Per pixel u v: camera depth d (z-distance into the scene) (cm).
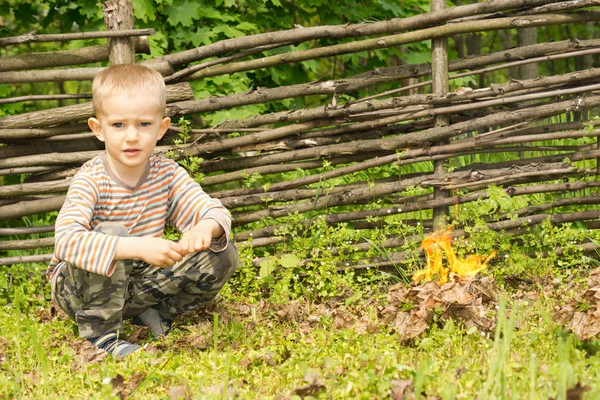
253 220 386
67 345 297
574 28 1095
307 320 321
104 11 362
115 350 269
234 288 377
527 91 366
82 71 367
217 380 235
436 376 220
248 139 377
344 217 385
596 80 367
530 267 364
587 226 385
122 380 237
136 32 359
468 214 382
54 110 363
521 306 310
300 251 376
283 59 378
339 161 383
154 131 280
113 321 289
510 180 373
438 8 367
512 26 359
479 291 309
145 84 275
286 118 375
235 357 258
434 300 280
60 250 262
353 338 277
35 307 362
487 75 1219
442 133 367
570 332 268
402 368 223
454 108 365
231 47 373
